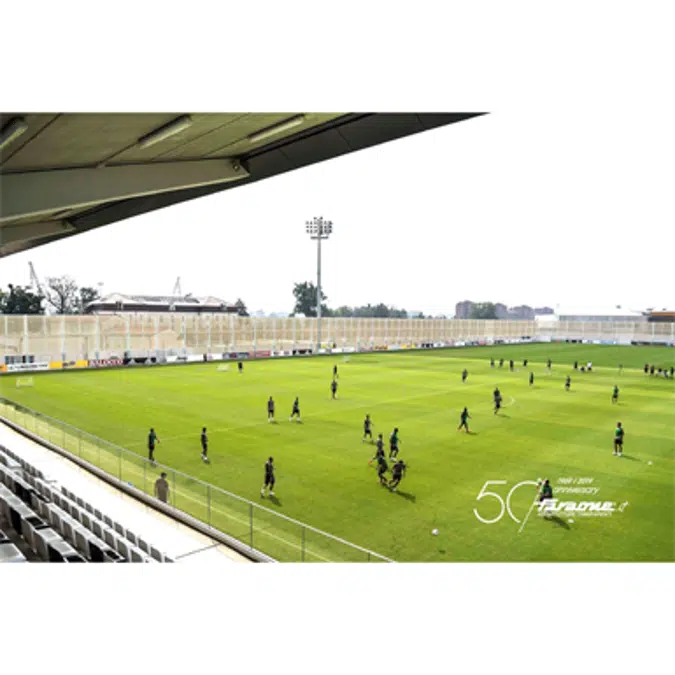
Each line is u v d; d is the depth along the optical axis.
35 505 16.45
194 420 31.73
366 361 72.19
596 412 35.16
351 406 36.72
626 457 24.72
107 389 43.28
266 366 64.06
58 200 17.16
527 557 15.04
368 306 192.88
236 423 31.05
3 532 15.16
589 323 127.81
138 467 21.56
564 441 27.55
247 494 19.62
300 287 160.12
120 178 18.23
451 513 18.12
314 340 85.50
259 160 20.84
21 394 40.41
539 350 96.94
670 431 29.91
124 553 13.02
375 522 17.34
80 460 21.84
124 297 101.62
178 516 16.88
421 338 102.88
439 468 22.95
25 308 102.31
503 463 23.69
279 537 15.87
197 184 19.86
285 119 15.85
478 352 91.44
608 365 68.50
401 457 24.50
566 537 16.41
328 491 20.03
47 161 15.94
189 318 69.31
